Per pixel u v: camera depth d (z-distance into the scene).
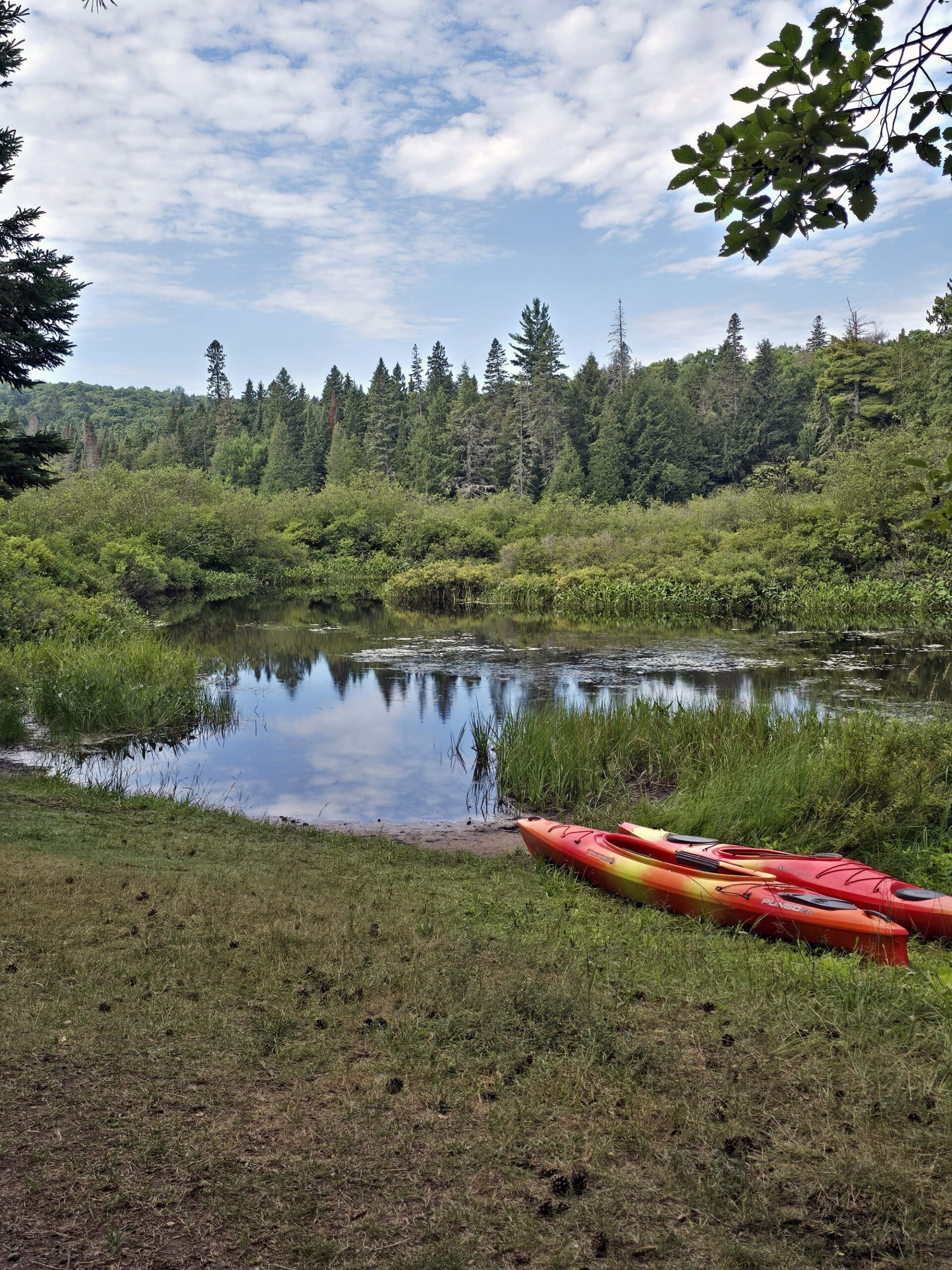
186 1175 2.66
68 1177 2.62
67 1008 3.65
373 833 8.81
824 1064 3.44
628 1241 2.44
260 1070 3.27
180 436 100.88
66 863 5.91
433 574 37.09
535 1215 2.54
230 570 46.28
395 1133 2.91
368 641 23.89
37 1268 2.27
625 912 6.05
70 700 13.29
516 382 87.25
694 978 4.43
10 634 18.48
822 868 6.36
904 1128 2.99
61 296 12.36
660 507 50.09
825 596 28.58
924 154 3.12
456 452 80.19
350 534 53.34
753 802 8.36
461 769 11.43
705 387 90.12
